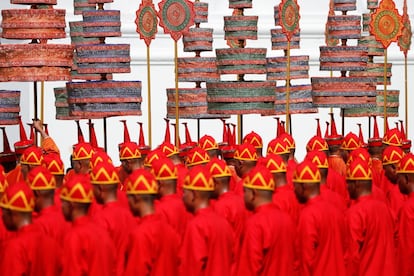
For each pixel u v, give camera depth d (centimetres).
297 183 4491
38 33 5884
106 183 4344
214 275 4206
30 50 5812
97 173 4350
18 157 5544
